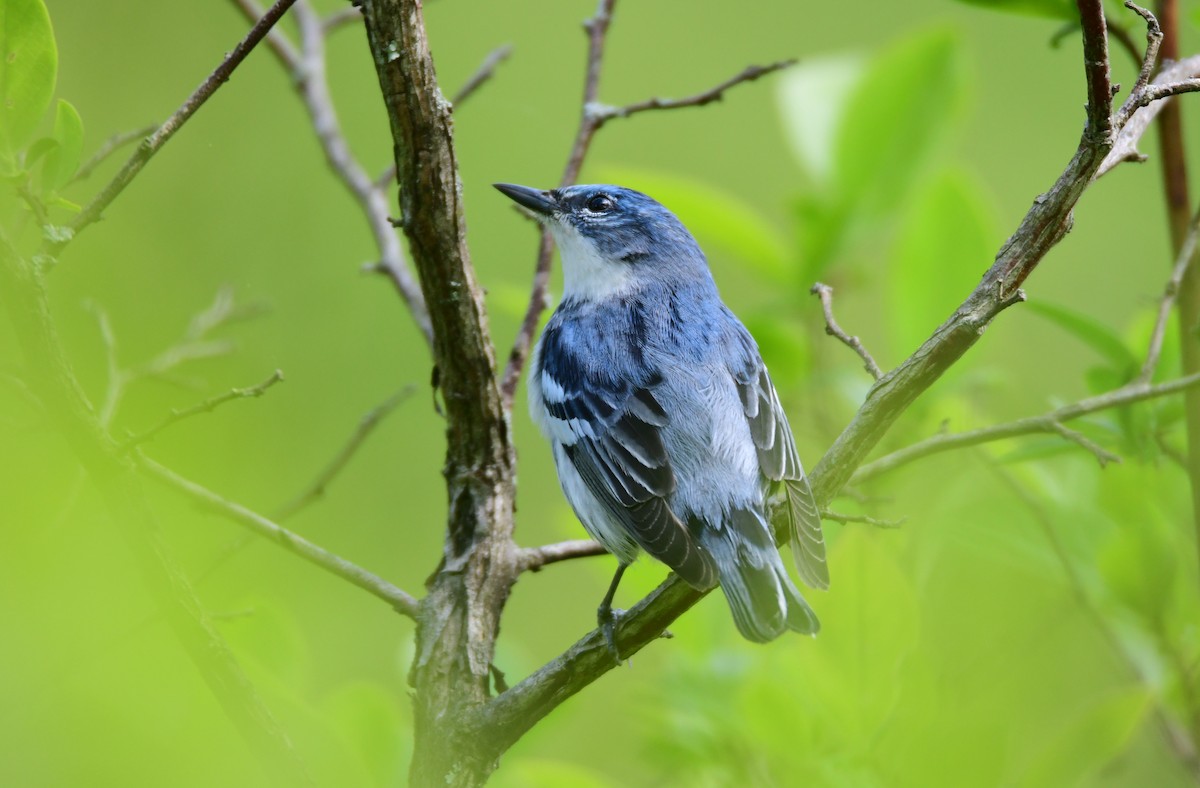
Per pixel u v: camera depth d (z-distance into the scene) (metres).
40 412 7.67
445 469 8.00
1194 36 16.84
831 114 11.71
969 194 10.77
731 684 8.95
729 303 16.25
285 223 14.75
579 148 9.94
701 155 18.34
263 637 8.78
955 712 8.17
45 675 6.68
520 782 9.12
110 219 13.21
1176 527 10.03
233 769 6.85
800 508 7.89
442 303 7.51
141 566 6.53
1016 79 18.78
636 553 9.09
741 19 19.16
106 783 6.61
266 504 11.14
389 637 12.29
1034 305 9.15
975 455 9.62
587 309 10.38
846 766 8.02
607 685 12.22
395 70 7.02
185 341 10.94
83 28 14.48
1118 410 8.91
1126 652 9.05
